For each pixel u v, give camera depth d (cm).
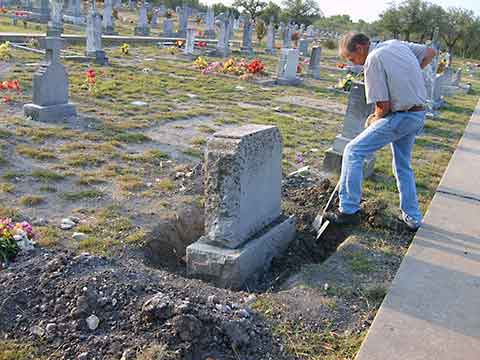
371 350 296
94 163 649
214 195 394
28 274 346
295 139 895
